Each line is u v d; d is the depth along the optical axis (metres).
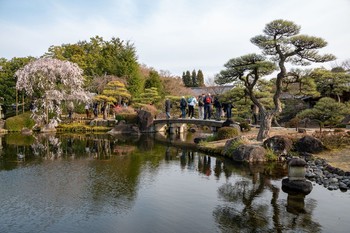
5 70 35.38
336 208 8.43
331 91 19.22
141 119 30.66
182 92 45.00
